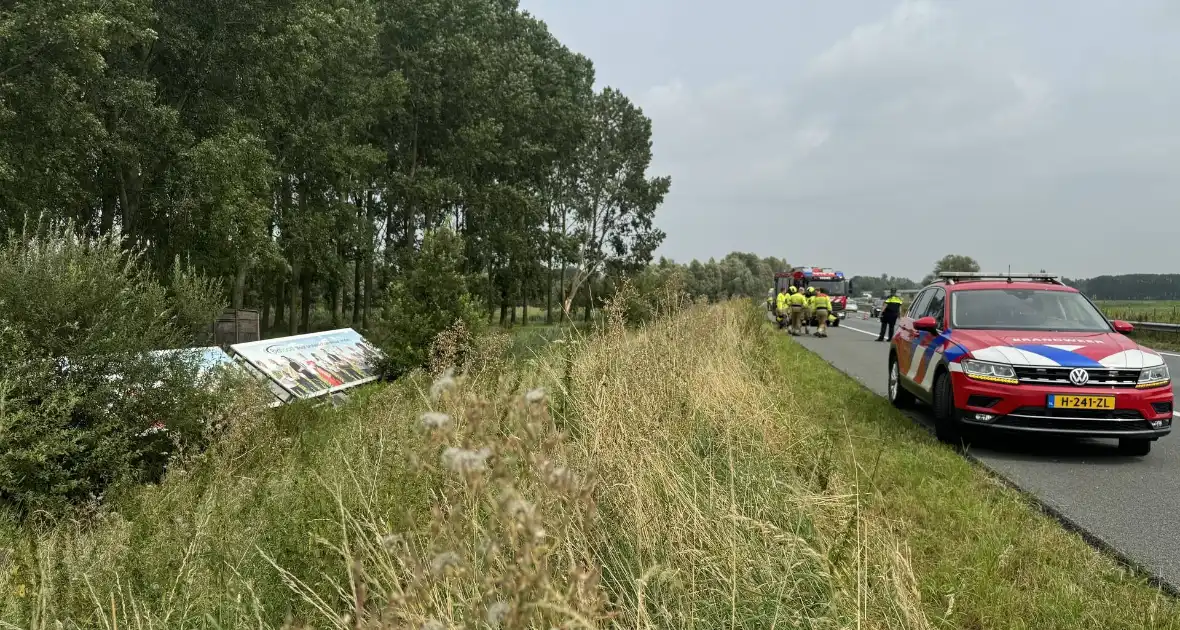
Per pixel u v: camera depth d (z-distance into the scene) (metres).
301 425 7.25
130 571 3.35
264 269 31.16
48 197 20.97
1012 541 4.45
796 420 6.91
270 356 11.13
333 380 11.94
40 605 3.04
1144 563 4.30
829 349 19.61
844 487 4.54
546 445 1.83
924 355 8.80
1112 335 7.90
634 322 9.54
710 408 6.09
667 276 10.79
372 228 38.28
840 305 38.91
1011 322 8.28
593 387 5.37
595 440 3.90
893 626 2.95
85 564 3.50
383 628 1.68
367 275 43.62
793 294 26.25
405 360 13.89
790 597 3.03
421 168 40.44
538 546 1.50
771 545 3.39
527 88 43.22
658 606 2.82
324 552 3.19
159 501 4.69
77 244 6.89
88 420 6.35
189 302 7.68
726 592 2.98
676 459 4.54
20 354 6.00
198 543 3.42
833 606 2.89
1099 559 4.25
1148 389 6.98
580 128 50.44
